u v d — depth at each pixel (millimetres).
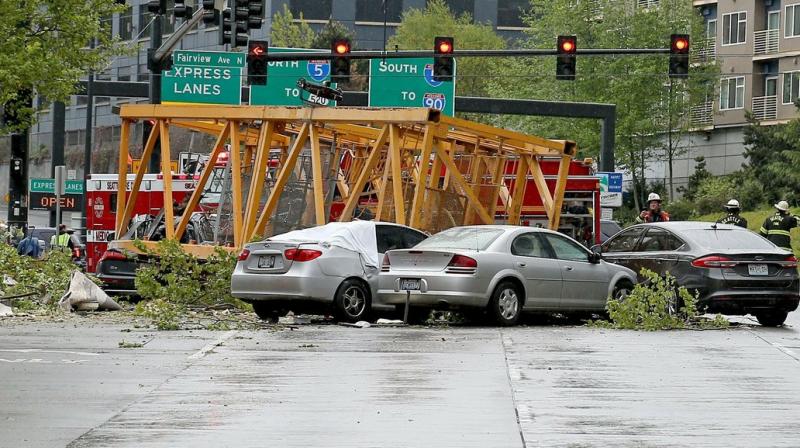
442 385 28234
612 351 35500
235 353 34531
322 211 54031
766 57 160875
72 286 49000
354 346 36594
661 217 61500
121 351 34781
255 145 63438
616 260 48250
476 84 184500
